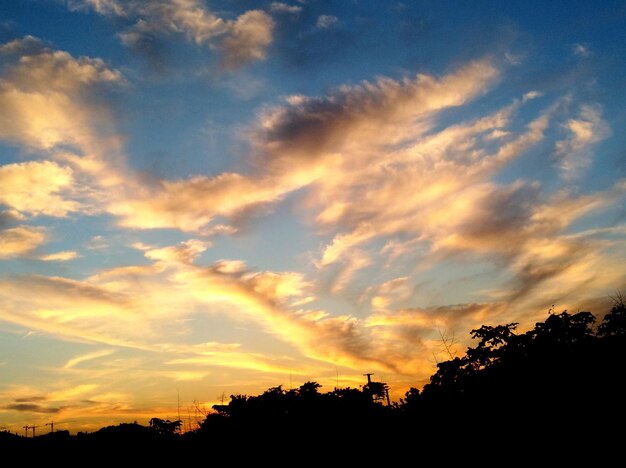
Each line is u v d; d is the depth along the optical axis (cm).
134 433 4562
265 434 3488
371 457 3048
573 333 2278
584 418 2069
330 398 3553
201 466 3659
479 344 2573
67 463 4303
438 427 2648
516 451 2217
